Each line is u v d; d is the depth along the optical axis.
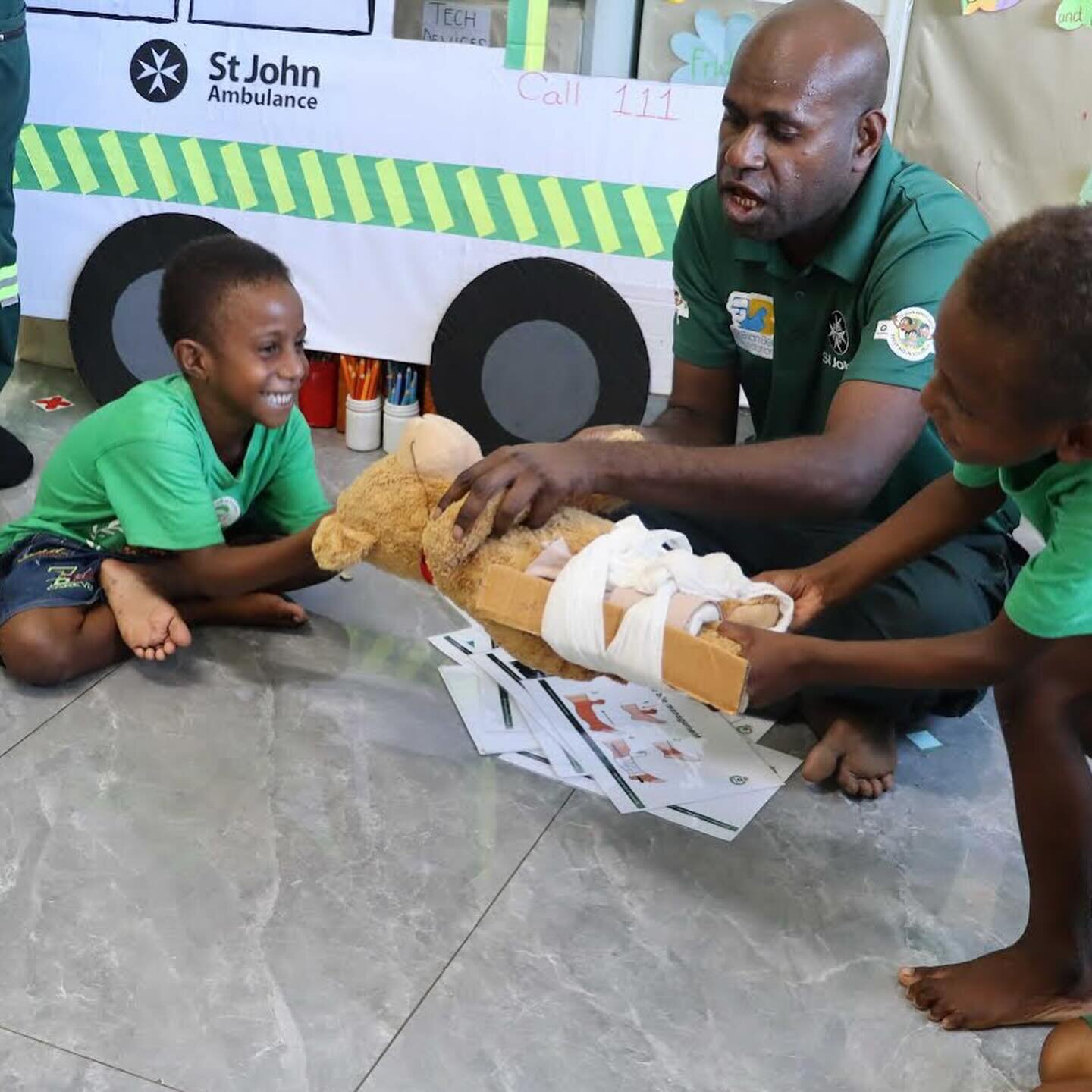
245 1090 1.13
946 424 1.10
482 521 1.25
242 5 2.16
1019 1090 1.19
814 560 1.67
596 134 2.11
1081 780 1.20
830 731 1.55
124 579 1.68
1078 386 1.01
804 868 1.43
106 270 2.29
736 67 1.44
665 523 1.69
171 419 1.62
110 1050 1.16
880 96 1.45
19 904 1.30
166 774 1.50
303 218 2.24
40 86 2.24
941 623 1.53
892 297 1.45
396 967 1.26
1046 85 2.04
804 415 1.69
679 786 1.54
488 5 2.11
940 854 1.47
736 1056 1.20
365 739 1.58
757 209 1.45
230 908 1.32
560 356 2.20
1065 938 1.22
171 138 2.24
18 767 1.49
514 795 1.51
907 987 1.28
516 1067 1.17
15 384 2.48
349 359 2.36
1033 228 1.03
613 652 1.20
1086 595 1.11
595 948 1.31
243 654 1.74
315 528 1.56
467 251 2.21
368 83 2.15
